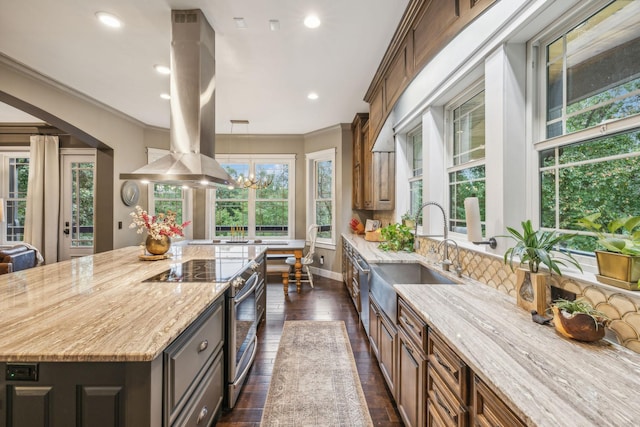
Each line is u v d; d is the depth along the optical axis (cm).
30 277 189
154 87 354
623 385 75
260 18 222
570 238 124
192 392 132
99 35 245
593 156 120
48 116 349
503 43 150
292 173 577
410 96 274
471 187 215
